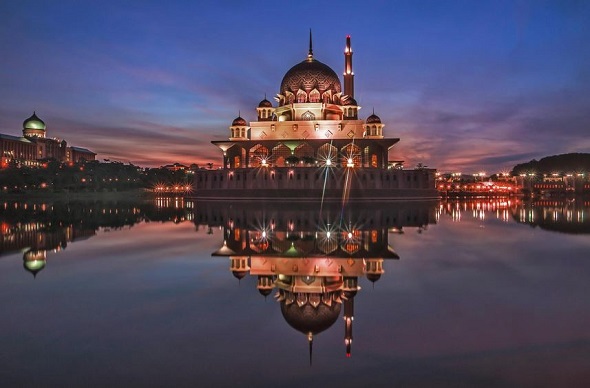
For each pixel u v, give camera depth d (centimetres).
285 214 7475
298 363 1295
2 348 1419
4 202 14262
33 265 2875
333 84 14725
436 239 4156
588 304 1905
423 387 1147
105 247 3700
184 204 12262
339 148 14100
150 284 2319
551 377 1202
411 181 13888
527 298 2008
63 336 1528
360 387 1145
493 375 1214
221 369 1261
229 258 3122
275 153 14450
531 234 4603
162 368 1268
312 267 2781
